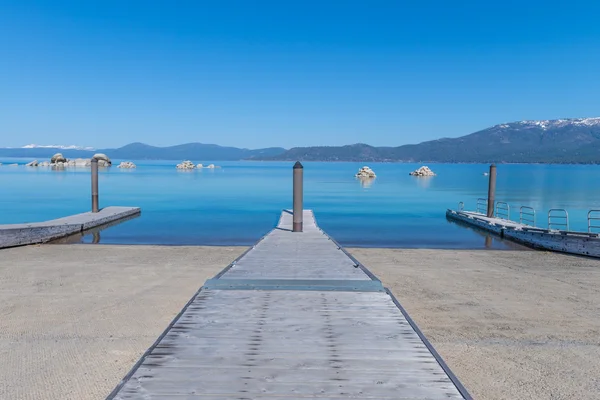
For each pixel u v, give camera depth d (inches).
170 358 177.5
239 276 311.0
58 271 437.7
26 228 595.8
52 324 288.4
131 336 269.3
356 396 150.9
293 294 263.0
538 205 1307.8
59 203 1263.5
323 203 1334.9
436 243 671.8
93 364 231.0
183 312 230.8
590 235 542.9
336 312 232.7
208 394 151.0
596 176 3700.8
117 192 1692.9
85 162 4606.3
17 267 454.9
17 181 2224.4
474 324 293.3
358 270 331.6
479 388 209.0
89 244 607.5
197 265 470.6
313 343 193.2
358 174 3203.7
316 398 149.3
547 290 377.7
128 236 712.4
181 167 5009.8
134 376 162.9
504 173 4626.0
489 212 880.9
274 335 201.5
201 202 1320.1
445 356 242.7
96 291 366.3
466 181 2795.3
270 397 149.6
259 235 733.3
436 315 311.1
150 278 412.2
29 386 207.8
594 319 304.0
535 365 232.8
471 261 501.4
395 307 241.1
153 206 1195.9
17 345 254.2
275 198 1473.9
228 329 207.9
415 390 155.3
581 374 223.1
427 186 2266.2
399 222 914.7
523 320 301.7
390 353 184.1
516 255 541.0
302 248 437.7
